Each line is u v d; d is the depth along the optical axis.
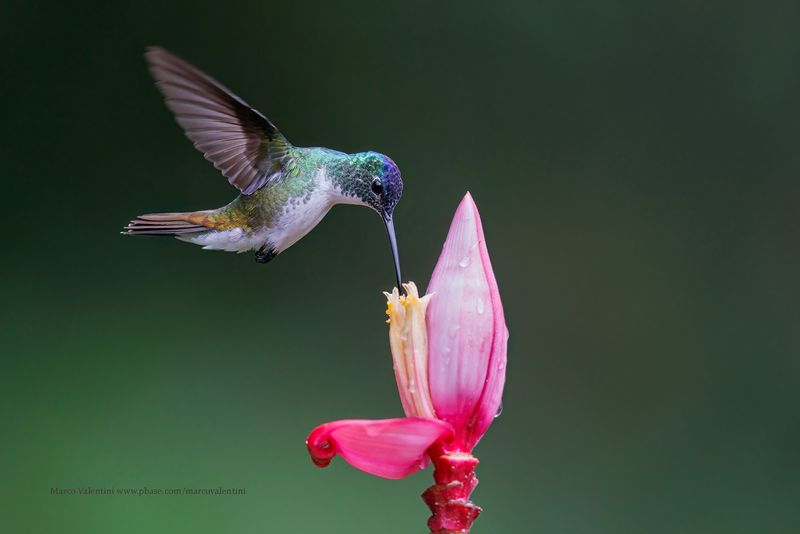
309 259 11.38
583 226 12.66
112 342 10.46
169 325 10.73
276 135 5.18
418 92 12.68
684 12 13.22
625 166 12.92
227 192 11.67
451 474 3.70
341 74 12.55
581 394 11.84
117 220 11.33
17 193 11.19
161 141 11.69
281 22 12.42
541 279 12.40
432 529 3.68
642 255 12.60
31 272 10.86
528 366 11.97
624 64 13.07
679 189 12.90
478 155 12.60
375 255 11.68
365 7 12.69
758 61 13.23
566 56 13.04
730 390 12.03
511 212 12.55
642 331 12.31
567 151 12.88
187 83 4.92
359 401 10.91
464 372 3.80
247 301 11.03
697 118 13.13
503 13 12.94
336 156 5.27
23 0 11.71
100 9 11.89
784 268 12.74
